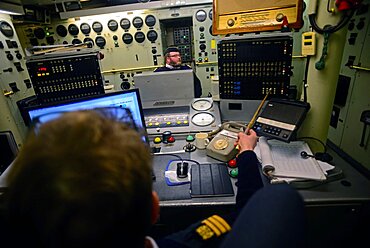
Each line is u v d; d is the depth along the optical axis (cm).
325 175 112
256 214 35
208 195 107
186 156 140
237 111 169
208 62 386
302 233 33
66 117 32
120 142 31
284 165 117
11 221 30
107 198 28
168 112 175
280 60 146
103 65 400
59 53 152
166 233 131
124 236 32
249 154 83
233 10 149
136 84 178
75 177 27
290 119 134
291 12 140
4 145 143
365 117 187
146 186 33
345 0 109
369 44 186
